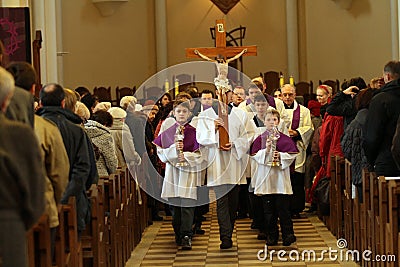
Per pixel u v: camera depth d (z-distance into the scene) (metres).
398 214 6.80
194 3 22.48
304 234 10.49
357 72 21.17
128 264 8.98
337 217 9.95
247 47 10.81
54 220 5.72
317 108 12.76
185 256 9.27
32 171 4.37
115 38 21.30
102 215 7.52
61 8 20.12
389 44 20.42
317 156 11.46
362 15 20.98
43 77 16.66
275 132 9.22
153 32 22.08
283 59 22.33
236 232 10.70
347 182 9.27
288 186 9.37
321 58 21.72
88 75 20.75
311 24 21.84
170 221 12.02
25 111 5.36
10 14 11.02
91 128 8.98
